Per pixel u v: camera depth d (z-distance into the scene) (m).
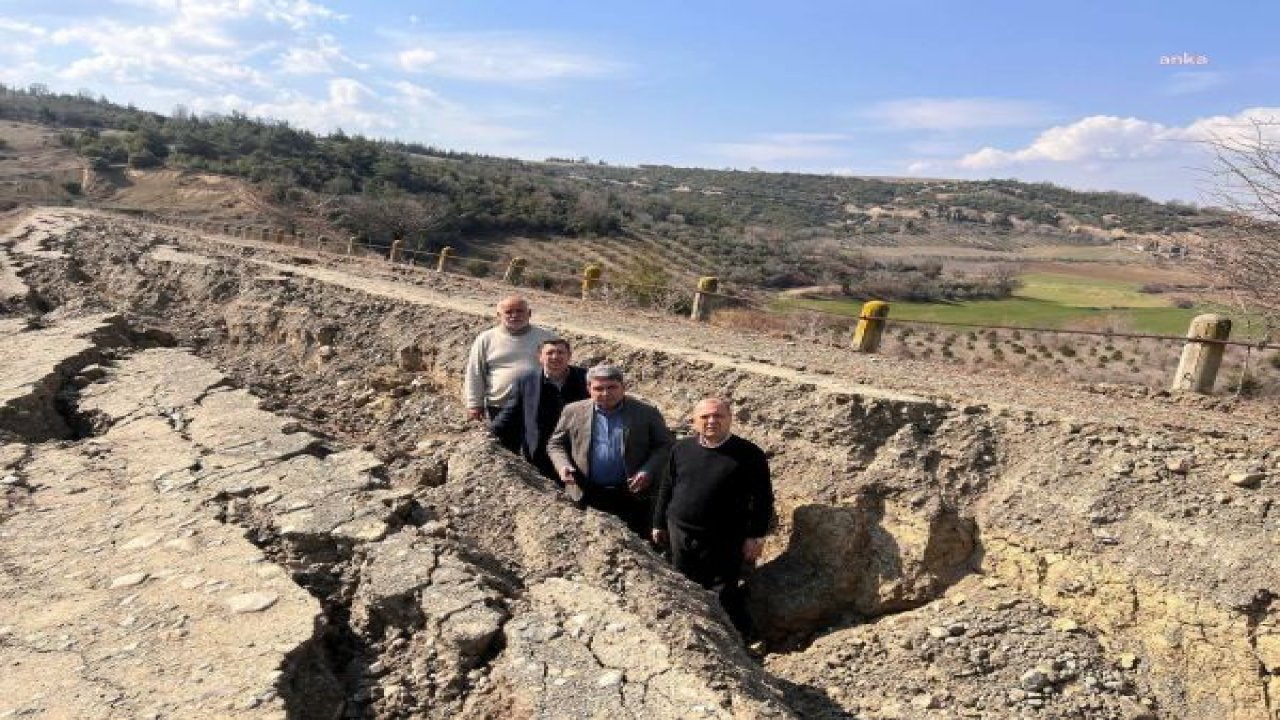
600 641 3.88
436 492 5.55
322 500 4.96
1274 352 11.55
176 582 4.02
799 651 5.88
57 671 3.34
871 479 6.21
